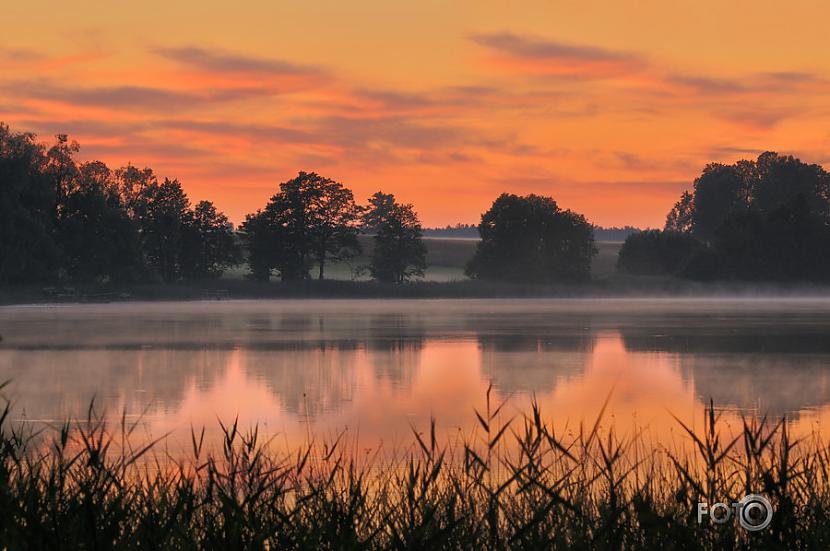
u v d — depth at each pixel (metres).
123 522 7.20
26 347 53.19
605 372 39.69
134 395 31.72
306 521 7.70
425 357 47.28
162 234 187.62
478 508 8.57
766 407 28.17
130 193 191.00
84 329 71.69
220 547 7.05
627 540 7.53
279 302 159.62
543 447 17.02
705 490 8.55
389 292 189.12
